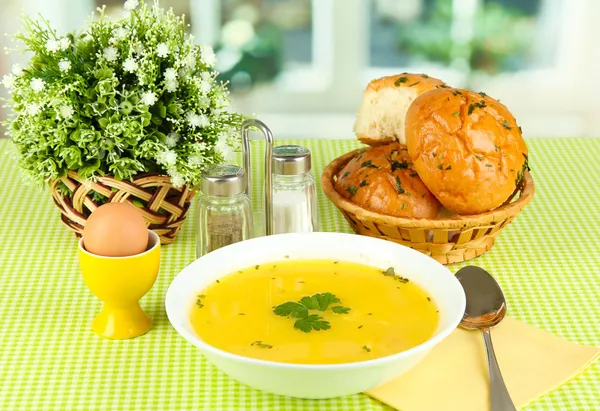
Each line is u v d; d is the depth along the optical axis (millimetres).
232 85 2602
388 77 1160
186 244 1068
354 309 880
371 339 842
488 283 950
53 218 1129
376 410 832
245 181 1009
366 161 1060
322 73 2600
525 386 843
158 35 1024
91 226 885
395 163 1048
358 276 931
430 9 2539
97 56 996
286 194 1044
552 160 1284
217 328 853
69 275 1010
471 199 994
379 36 2566
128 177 1001
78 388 852
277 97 2621
